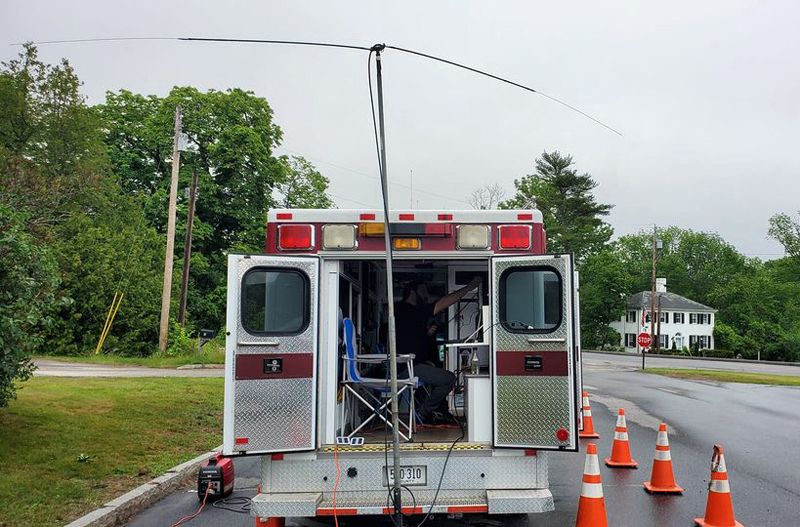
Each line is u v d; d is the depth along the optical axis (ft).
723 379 86.43
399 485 15.98
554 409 18.08
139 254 105.19
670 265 310.45
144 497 24.27
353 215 19.57
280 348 18.35
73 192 100.73
